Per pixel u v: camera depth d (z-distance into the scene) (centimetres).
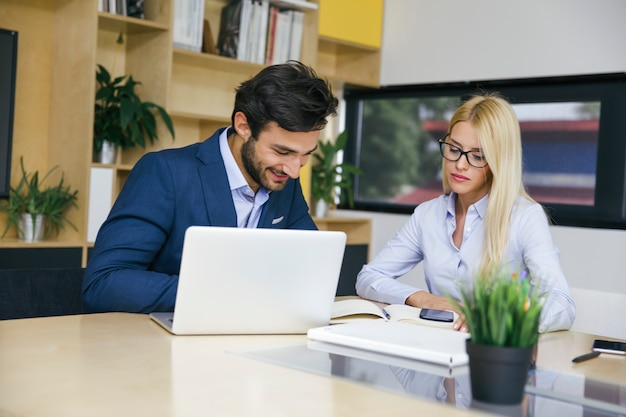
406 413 115
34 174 382
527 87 468
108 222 199
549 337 190
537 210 244
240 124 194
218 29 459
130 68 420
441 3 494
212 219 207
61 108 391
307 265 167
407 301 231
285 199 229
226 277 160
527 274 241
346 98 551
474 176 243
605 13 431
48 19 396
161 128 416
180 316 161
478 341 121
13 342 151
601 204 443
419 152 520
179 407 113
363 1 508
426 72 500
